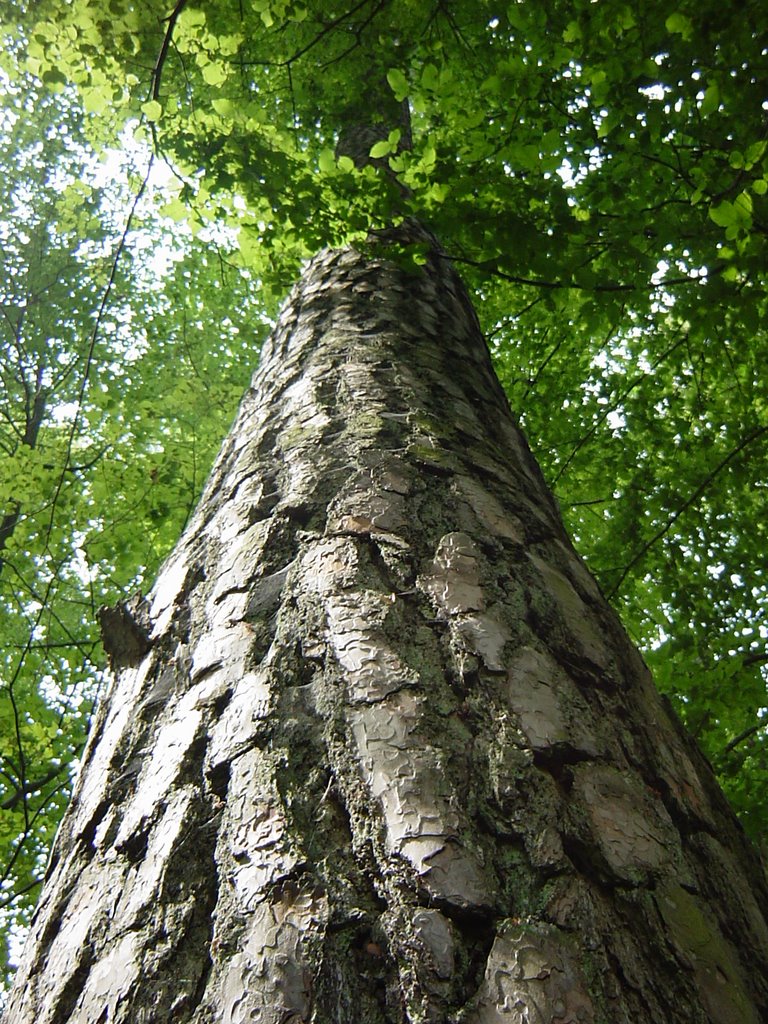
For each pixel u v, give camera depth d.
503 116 2.85
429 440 1.60
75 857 1.08
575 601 1.27
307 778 0.92
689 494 4.59
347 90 4.24
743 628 4.67
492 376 2.41
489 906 0.76
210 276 6.91
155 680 1.26
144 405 5.40
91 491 5.09
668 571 4.61
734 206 2.26
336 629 1.09
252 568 1.31
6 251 6.99
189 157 2.73
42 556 5.02
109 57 2.56
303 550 1.29
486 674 1.02
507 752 0.91
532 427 5.11
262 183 2.72
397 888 0.78
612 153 3.14
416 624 1.09
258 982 0.73
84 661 5.56
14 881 4.89
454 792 0.86
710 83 2.56
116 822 1.05
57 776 5.45
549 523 1.54
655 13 2.59
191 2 2.50
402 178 2.90
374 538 1.26
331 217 2.77
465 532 1.30
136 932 0.85
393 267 2.80
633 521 4.72
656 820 0.93
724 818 1.12
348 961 0.73
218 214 2.99
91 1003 0.82
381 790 0.87
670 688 3.68
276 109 4.33
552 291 3.26
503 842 0.82
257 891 0.82
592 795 0.90
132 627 1.39
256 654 1.13
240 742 1.00
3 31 2.53
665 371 4.46
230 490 1.66
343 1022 0.69
